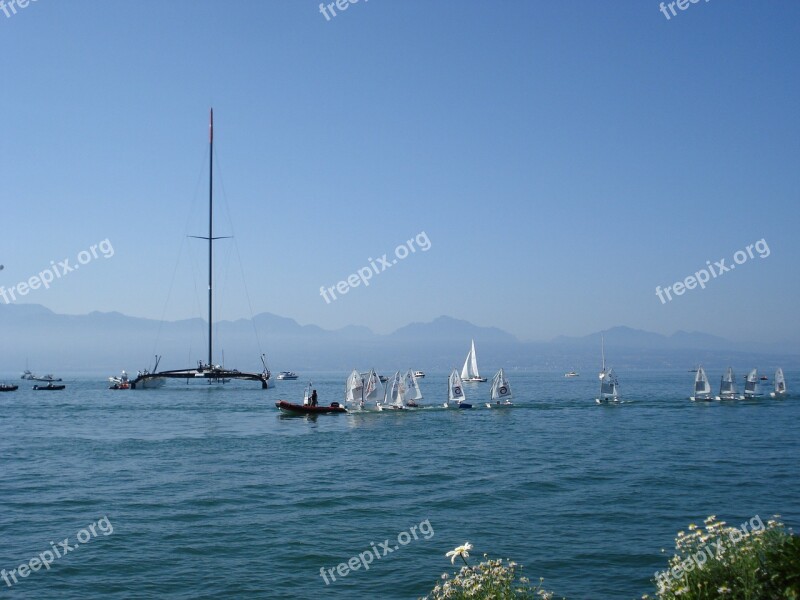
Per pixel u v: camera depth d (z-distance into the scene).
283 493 40.59
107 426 84.19
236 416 96.44
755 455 54.62
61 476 47.19
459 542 29.61
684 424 80.75
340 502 37.97
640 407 105.38
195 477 46.44
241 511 35.88
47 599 23.41
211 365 181.38
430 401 134.12
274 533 31.38
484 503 37.25
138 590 24.20
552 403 111.94
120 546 29.42
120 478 46.28
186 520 33.91
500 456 55.69
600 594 23.19
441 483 43.56
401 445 63.72
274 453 58.69
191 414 100.56
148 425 85.12
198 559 27.62
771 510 34.69
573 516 33.91
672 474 45.69
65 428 81.94
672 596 13.88
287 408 95.12
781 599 12.59
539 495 39.22
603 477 44.91
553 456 55.31
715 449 58.50
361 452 58.97
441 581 24.84
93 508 36.88
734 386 118.25
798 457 53.34
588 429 76.31
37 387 178.88
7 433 76.31
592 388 196.62
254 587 24.47
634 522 32.53
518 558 27.14
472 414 95.25
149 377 178.00
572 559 26.92
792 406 106.06
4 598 23.53
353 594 23.78
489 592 14.75
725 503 36.44
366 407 97.31
